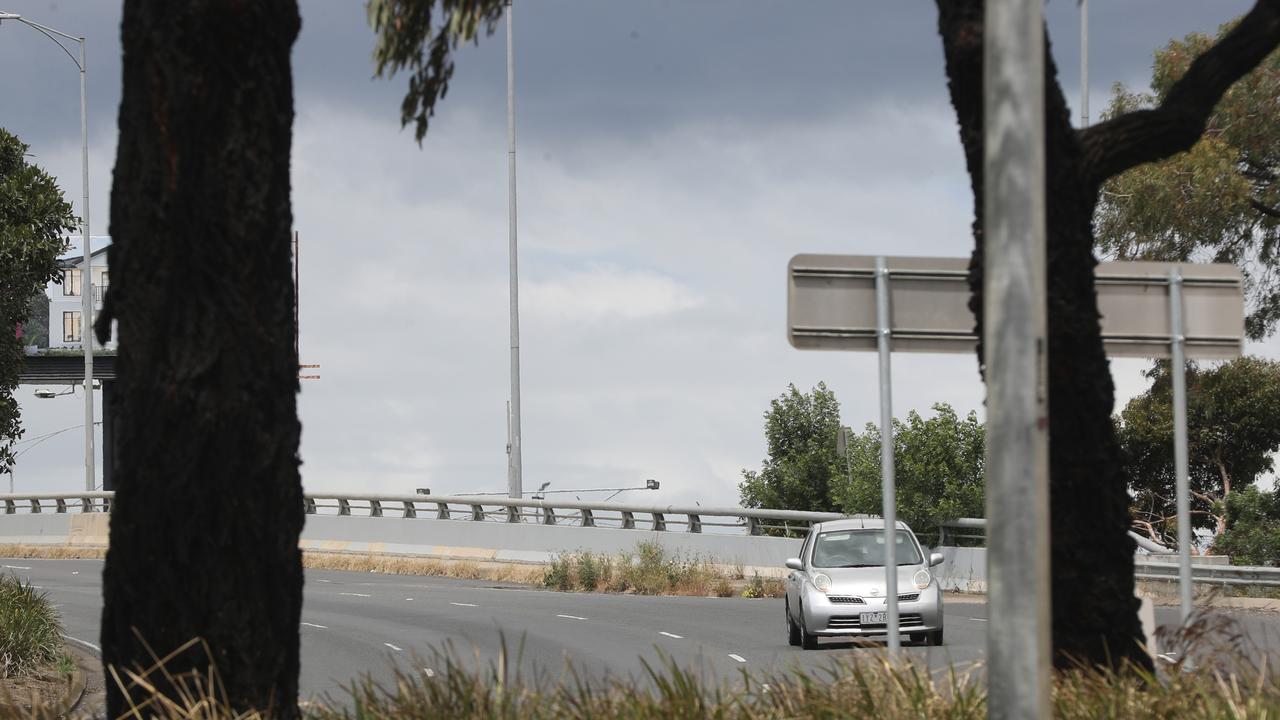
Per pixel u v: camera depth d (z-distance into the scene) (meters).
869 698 16.88
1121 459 19.53
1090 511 19.20
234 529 15.24
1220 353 23.05
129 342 15.43
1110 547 19.22
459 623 48.06
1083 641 19.08
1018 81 11.95
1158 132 19.48
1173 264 23.05
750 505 92.38
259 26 15.44
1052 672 18.31
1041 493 11.73
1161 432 78.62
